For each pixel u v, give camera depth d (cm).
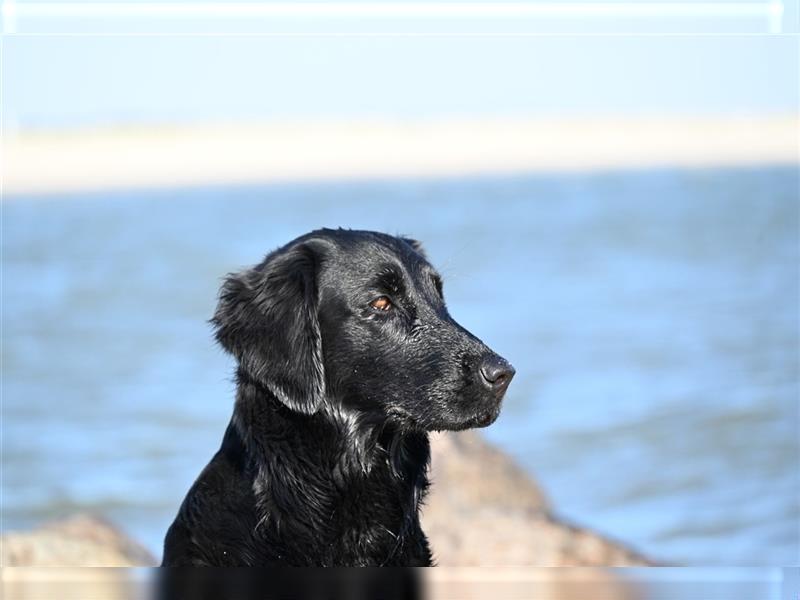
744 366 1773
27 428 1541
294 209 4344
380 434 607
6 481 1350
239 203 4741
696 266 2709
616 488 1331
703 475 1333
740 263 2720
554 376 1755
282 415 585
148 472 1380
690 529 1204
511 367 590
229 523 586
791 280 2480
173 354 1953
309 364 570
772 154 6969
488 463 1108
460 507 1023
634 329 2053
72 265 2995
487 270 2730
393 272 599
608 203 4247
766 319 2095
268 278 591
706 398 1605
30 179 6906
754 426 1502
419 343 595
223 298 606
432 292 615
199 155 9312
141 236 3616
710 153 7375
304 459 587
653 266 2730
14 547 907
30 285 2695
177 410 1622
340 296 593
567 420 1547
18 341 2070
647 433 1489
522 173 6347
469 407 588
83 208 4747
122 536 978
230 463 597
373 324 595
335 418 594
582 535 968
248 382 591
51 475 1377
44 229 3941
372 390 597
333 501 595
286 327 577
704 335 1986
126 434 1506
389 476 612
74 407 1638
